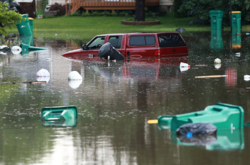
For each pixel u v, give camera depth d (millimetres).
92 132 16812
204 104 21438
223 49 50625
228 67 35156
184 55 43875
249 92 24328
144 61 40219
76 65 37875
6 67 37000
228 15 96375
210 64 37250
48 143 15484
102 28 97750
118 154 14234
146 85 27188
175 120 16969
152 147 14891
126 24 103062
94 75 31828
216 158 13703
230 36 72250
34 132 16922
